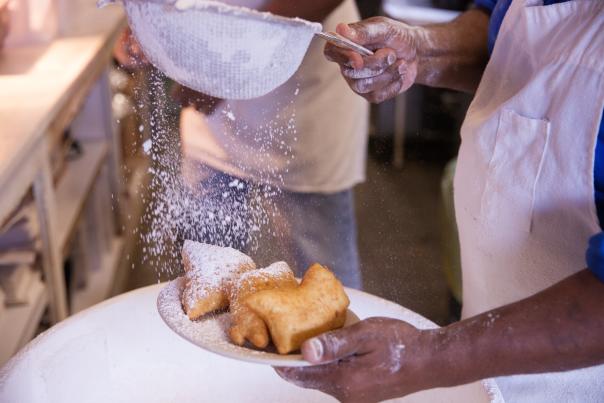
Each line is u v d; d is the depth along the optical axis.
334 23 1.57
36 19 1.63
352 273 1.56
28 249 1.32
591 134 0.78
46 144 1.33
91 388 0.83
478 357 0.68
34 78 1.40
